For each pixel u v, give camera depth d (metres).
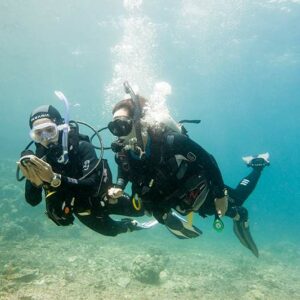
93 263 11.36
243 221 4.70
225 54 33.88
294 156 161.00
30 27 30.73
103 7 25.48
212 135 117.19
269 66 37.69
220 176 3.65
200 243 22.66
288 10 25.30
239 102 58.69
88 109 64.69
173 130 3.55
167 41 30.66
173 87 46.94
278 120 74.69
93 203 3.70
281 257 20.09
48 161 3.56
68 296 7.58
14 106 81.88
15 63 42.22
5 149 47.78
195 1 23.88
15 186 22.98
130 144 3.44
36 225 17.41
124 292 8.38
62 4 25.80
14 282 8.05
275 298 9.46
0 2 26.80
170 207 3.65
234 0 23.69
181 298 8.45
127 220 4.86
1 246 13.18
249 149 154.38
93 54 35.38
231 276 12.17
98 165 3.58
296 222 53.34
